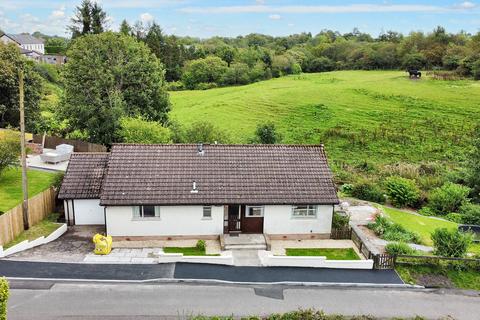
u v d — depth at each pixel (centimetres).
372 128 6450
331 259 2784
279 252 2845
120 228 2889
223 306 2239
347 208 3644
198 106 8288
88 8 8844
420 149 5694
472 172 4309
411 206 3953
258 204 2917
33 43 15838
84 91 5034
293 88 9119
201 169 3081
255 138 5247
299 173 3138
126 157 3092
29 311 2094
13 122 5553
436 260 2714
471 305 2377
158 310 2170
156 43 12206
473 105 7256
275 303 2291
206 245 2895
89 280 2394
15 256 2602
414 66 10781
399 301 2372
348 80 9825
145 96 5272
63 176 3444
